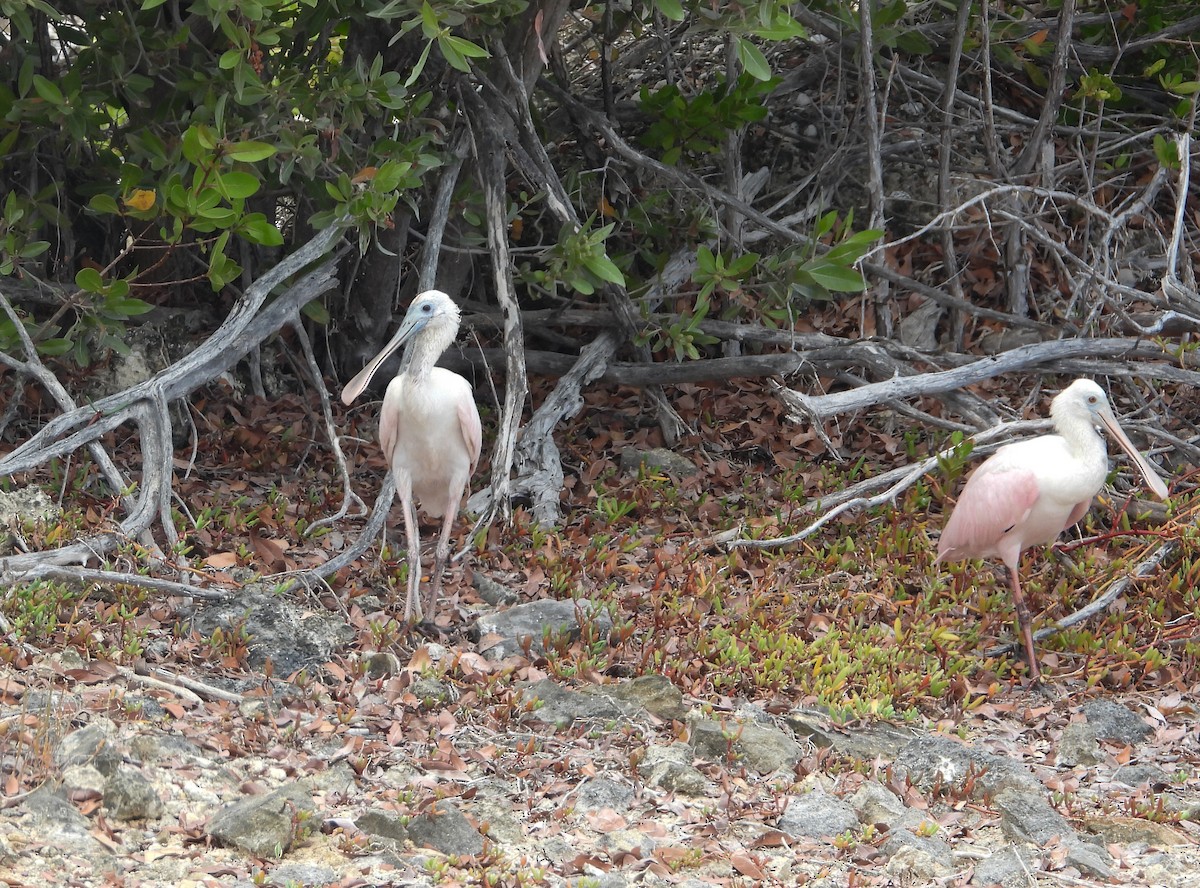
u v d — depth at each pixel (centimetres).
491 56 1350
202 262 1416
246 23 1100
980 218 1697
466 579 1146
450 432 1077
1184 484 1295
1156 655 1060
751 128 1806
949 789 849
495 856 704
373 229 1317
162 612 970
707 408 1542
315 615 966
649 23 1717
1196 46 1733
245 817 691
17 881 605
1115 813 840
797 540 1184
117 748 736
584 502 1359
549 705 903
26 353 1170
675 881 701
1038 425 1231
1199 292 1488
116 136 1384
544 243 1655
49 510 1050
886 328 1583
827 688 959
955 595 1141
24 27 1116
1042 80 1748
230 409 1433
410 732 850
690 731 888
